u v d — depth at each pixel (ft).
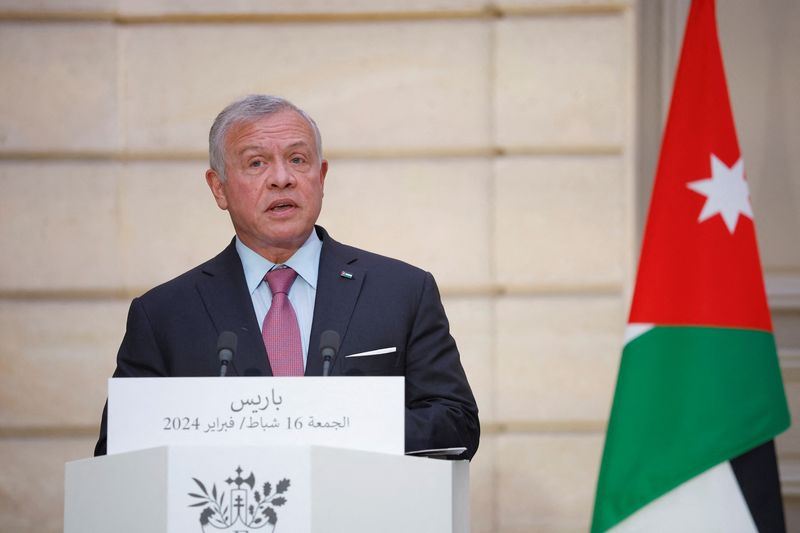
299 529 29.17
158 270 59.57
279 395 30.42
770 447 40.06
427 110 59.21
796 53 59.47
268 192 37.96
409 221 59.06
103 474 30.22
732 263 40.52
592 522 40.86
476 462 58.29
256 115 38.68
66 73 59.82
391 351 35.12
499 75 58.80
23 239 59.57
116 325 59.57
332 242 40.16
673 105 42.11
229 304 38.32
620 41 58.34
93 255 59.52
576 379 58.23
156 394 30.60
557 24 58.65
